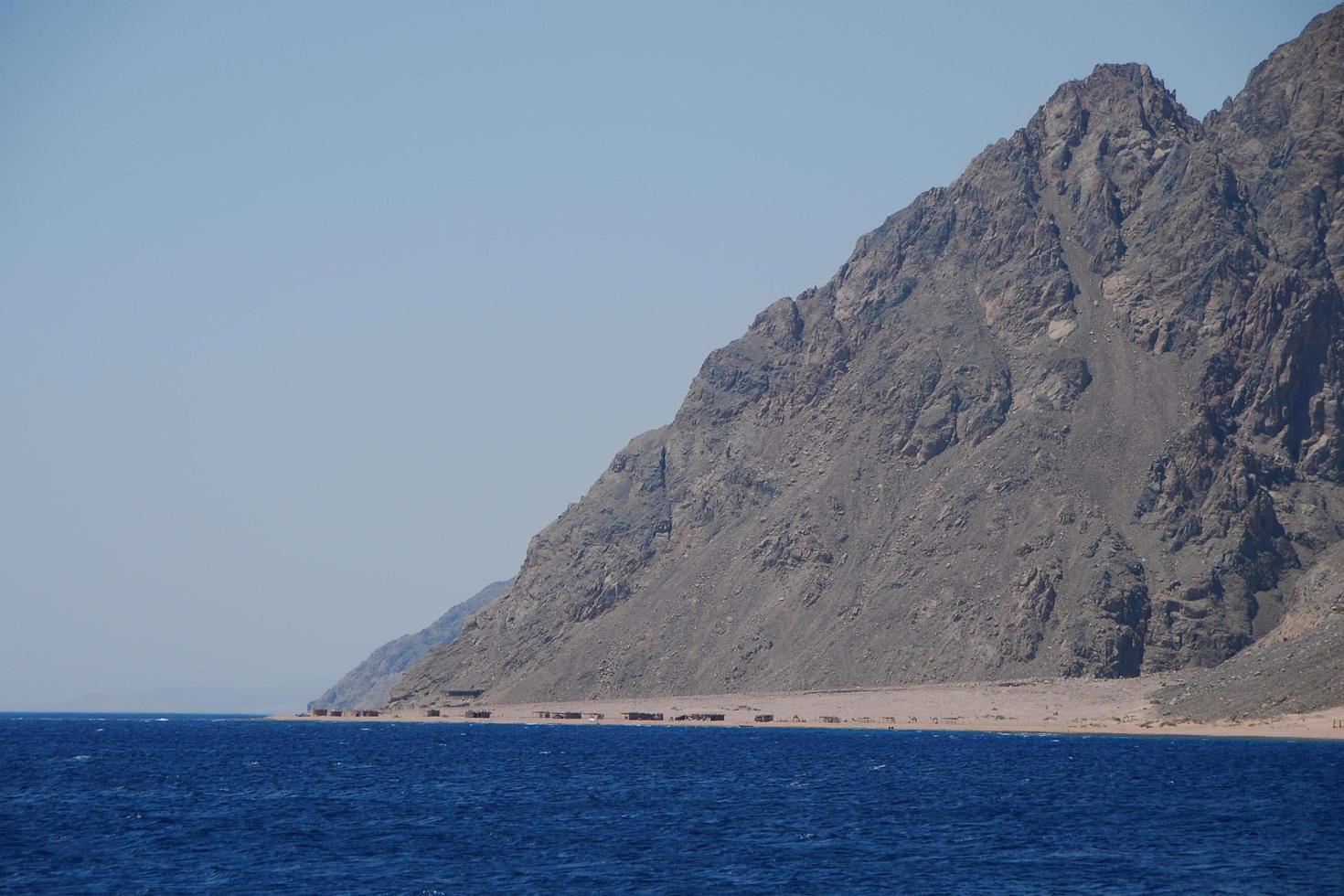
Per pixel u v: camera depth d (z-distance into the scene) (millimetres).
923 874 147000
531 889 143000
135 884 147125
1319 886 138875
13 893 142750
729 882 144375
